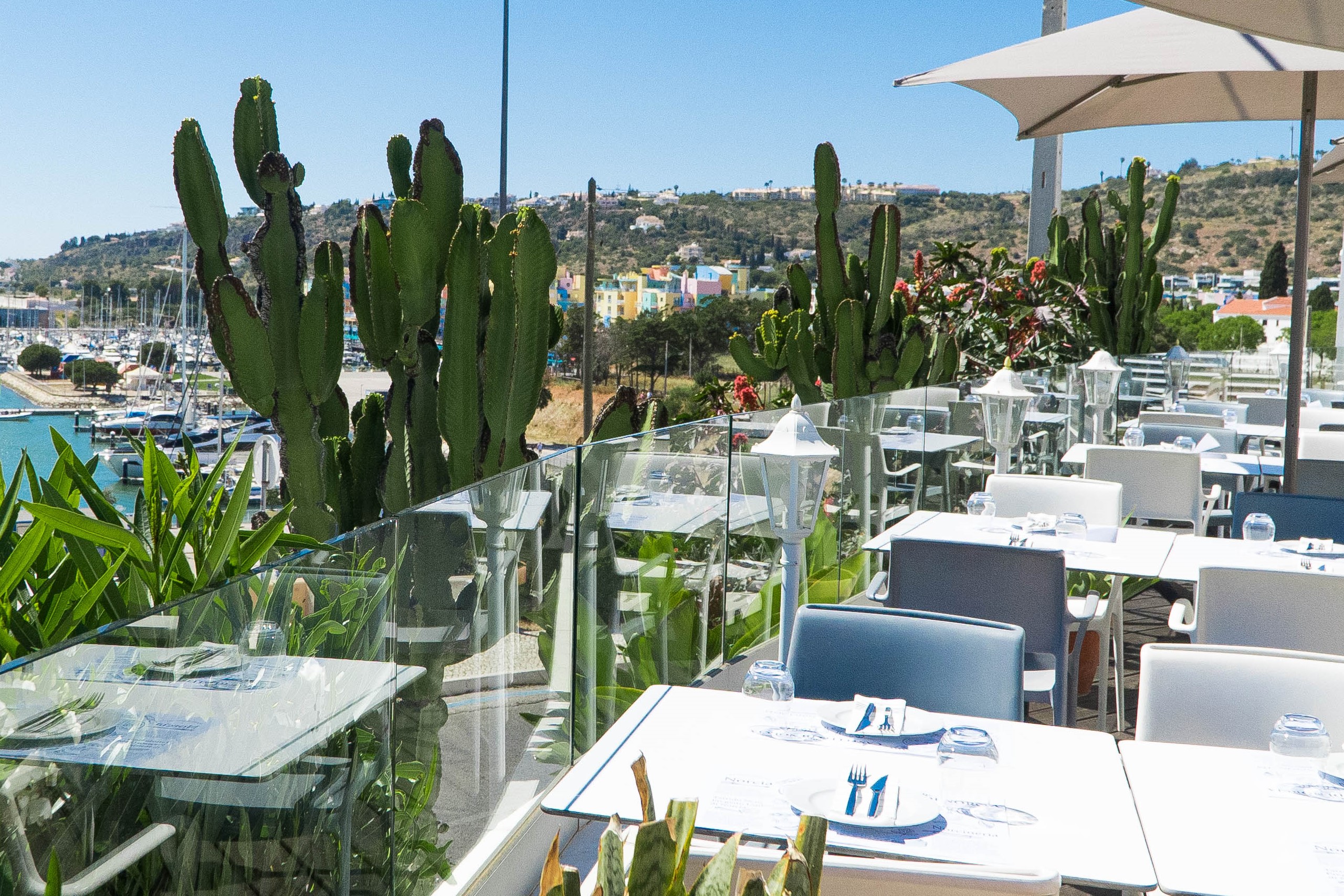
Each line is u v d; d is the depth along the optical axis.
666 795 1.91
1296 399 4.46
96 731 1.39
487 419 3.97
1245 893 1.64
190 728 1.56
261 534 2.46
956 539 4.05
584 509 3.03
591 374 16.67
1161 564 3.66
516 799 2.78
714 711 2.35
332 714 1.93
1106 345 9.46
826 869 1.46
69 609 2.18
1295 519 4.37
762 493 4.26
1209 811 1.92
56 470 2.50
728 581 4.00
